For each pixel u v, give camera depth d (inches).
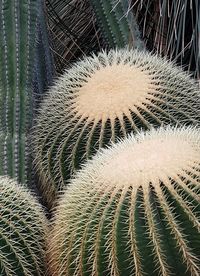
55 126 91.4
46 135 92.4
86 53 135.9
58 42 136.1
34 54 102.0
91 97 89.5
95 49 135.7
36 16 102.2
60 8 139.0
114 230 70.2
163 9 118.2
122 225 70.2
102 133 86.7
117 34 113.5
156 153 74.0
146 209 69.6
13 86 100.0
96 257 71.0
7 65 100.2
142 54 97.2
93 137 87.4
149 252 69.2
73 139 88.8
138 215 69.9
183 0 116.3
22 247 76.6
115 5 112.9
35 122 98.7
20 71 100.3
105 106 87.7
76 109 89.7
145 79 90.5
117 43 113.7
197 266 68.8
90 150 87.4
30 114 99.5
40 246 78.3
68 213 74.9
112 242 70.2
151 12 124.6
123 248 69.8
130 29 113.2
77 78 93.6
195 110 90.2
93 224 71.7
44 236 79.0
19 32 100.9
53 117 92.2
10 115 98.7
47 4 137.0
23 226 77.4
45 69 111.3
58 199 89.0
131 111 87.2
